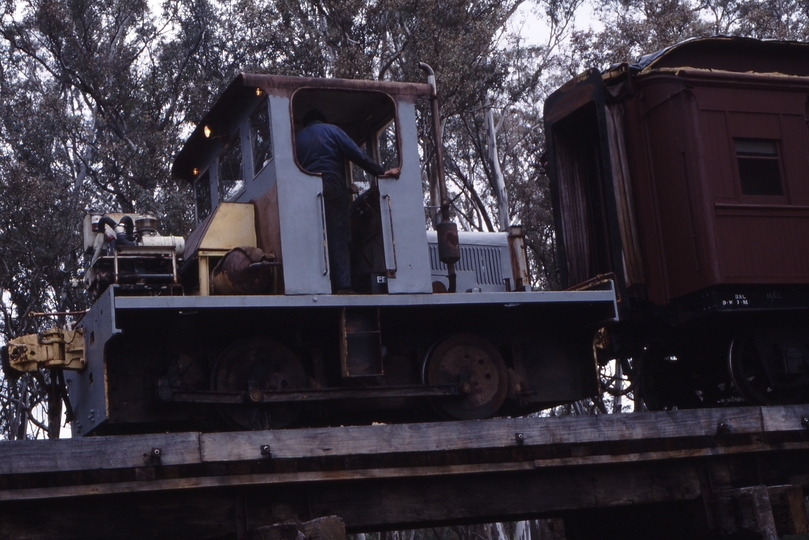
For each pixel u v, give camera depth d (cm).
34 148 2370
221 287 664
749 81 842
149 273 690
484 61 2183
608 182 830
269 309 648
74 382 702
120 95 2445
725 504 650
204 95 2453
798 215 838
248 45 2341
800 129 859
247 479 530
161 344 673
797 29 2408
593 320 787
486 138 2483
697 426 657
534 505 622
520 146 2478
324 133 698
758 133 838
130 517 520
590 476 643
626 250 834
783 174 843
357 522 572
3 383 2056
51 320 2142
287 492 560
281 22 2214
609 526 756
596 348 891
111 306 593
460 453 589
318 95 713
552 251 2347
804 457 700
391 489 586
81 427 668
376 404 733
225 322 691
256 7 2239
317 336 711
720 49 884
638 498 650
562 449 616
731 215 810
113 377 654
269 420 675
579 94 881
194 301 610
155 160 2341
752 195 825
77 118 2434
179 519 530
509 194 2441
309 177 676
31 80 2505
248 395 653
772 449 674
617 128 859
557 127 923
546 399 794
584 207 922
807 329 869
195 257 691
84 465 493
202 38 2519
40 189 2141
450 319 773
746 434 673
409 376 746
